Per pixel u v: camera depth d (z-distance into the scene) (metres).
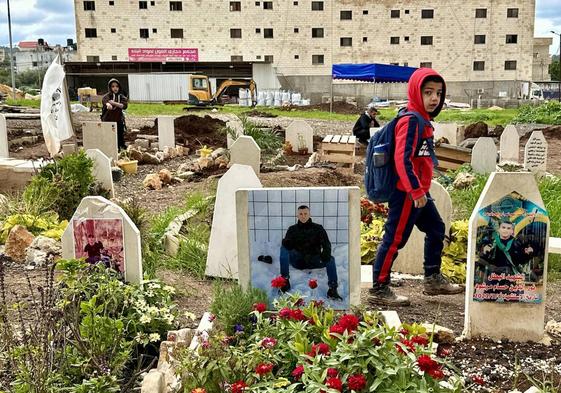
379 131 4.71
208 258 5.82
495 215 4.05
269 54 61.22
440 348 4.05
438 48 60.88
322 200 4.13
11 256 6.29
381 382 2.72
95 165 8.51
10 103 34.78
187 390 3.00
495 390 3.50
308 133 15.90
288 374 3.09
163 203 9.39
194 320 4.53
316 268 4.21
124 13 59.12
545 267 4.12
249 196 4.17
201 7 59.94
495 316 4.18
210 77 59.75
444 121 31.00
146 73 53.22
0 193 9.36
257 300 3.99
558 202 8.15
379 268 4.94
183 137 18.36
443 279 5.29
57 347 3.41
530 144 12.79
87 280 4.03
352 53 61.41
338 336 2.93
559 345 4.16
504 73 60.72
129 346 3.70
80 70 56.25
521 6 59.59
